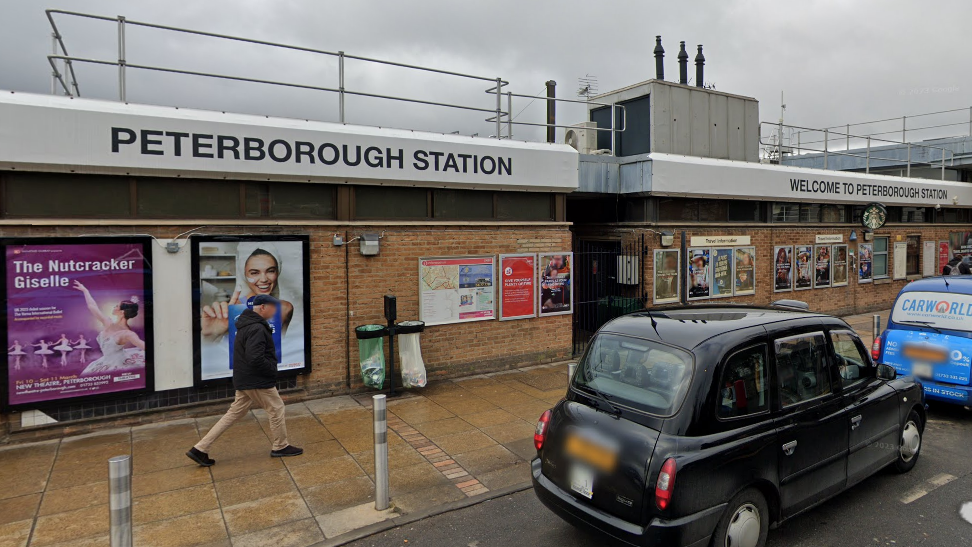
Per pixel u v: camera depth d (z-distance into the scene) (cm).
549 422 475
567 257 1050
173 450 637
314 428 712
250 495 537
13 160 623
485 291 965
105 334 681
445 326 930
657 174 1135
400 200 891
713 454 391
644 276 1172
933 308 776
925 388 757
